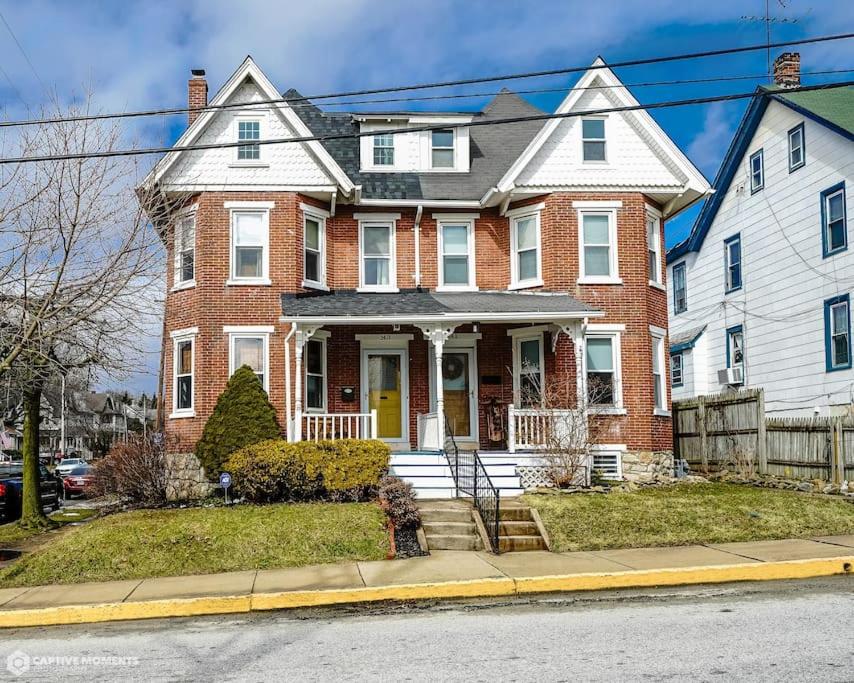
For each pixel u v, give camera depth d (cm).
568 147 2102
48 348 1502
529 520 1448
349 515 1443
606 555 1256
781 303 2534
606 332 2053
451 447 1988
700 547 1300
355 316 1827
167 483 1888
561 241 2067
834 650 735
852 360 2211
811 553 1198
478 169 2262
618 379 2041
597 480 1914
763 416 1958
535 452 1814
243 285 2012
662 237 2230
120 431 6581
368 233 2177
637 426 2030
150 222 1575
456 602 1030
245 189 2039
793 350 2467
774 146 2578
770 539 1348
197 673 740
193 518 1453
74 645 881
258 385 1869
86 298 1465
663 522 1421
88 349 1543
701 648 755
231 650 825
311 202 2091
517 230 2150
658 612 920
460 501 1579
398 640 834
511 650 774
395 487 1514
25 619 1010
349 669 732
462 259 2177
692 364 2988
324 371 2083
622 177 2105
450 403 2120
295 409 1908
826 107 2419
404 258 2166
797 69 2631
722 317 2867
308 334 1853
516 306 1908
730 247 2839
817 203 2367
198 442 1891
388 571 1173
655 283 2145
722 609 923
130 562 1264
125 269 1512
